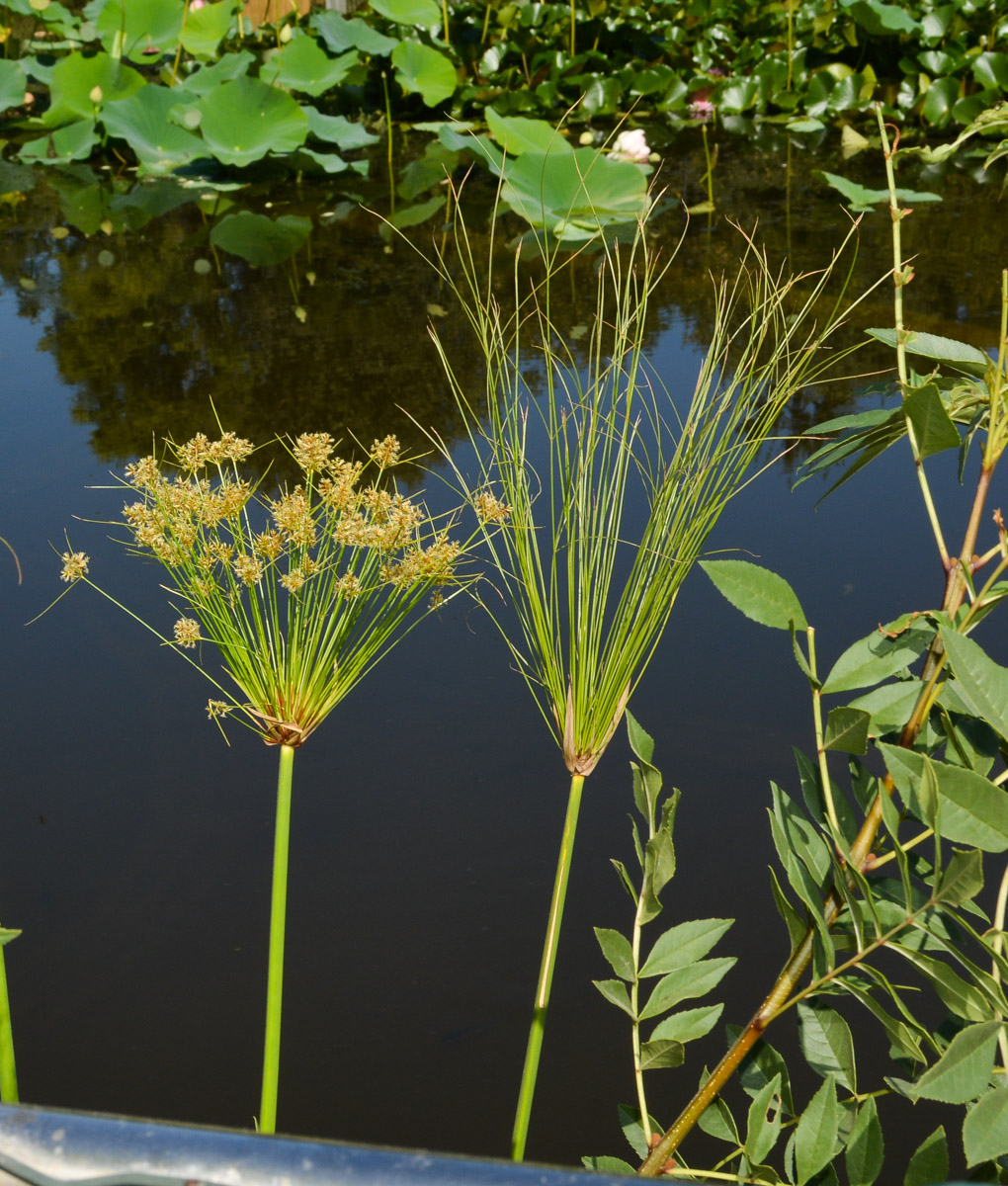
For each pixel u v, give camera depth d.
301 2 7.81
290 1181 0.77
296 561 1.56
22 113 6.57
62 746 2.17
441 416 3.08
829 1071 1.33
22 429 3.09
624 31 6.77
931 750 1.36
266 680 1.49
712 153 5.58
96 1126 0.81
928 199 4.65
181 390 3.28
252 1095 1.75
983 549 2.49
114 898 1.96
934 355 1.38
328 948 1.90
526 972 1.87
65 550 2.58
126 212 4.94
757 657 2.27
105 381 3.37
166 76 7.05
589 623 1.49
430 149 5.89
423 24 6.63
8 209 5.01
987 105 5.57
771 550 2.50
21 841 2.03
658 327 3.48
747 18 7.00
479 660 2.30
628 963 1.42
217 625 1.52
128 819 2.06
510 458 1.57
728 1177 1.34
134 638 2.36
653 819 1.42
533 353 3.28
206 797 2.10
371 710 2.22
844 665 1.34
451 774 2.12
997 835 1.20
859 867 1.33
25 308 3.91
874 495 2.70
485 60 6.61
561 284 3.94
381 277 4.11
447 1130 1.72
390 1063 1.78
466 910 1.94
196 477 1.54
